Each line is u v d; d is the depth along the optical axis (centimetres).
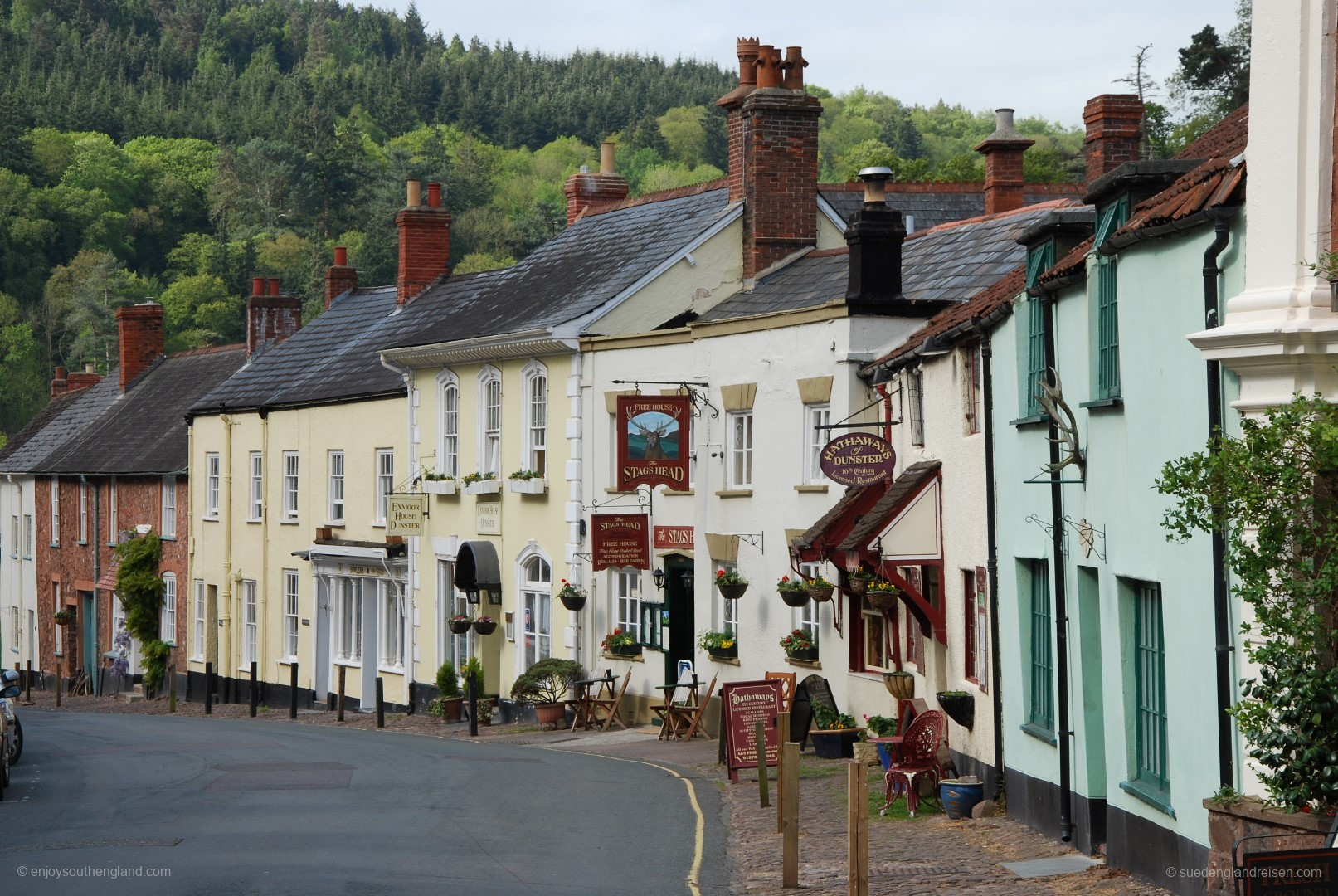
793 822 1792
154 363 7588
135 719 4681
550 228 15600
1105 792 1855
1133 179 1714
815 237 3950
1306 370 1360
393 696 4862
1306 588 1296
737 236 3981
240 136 19075
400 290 5588
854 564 2669
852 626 3041
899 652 2841
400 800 2438
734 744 2669
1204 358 1479
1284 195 1382
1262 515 1322
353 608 5134
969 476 2402
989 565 2245
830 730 2925
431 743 3612
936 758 2339
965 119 18200
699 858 1966
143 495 6488
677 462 3519
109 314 13600
